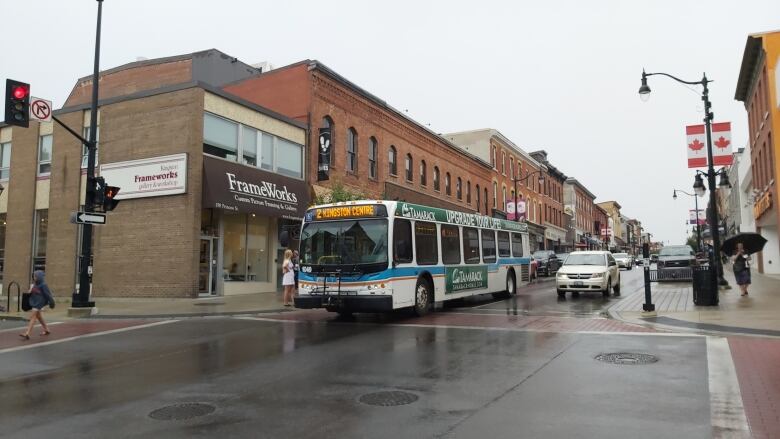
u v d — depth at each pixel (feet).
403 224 46.75
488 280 62.28
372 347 33.14
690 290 72.13
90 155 56.13
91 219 54.90
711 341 33.40
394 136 108.37
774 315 42.22
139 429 18.47
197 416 19.83
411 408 20.25
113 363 30.37
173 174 67.15
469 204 142.51
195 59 107.04
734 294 61.46
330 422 18.83
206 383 24.91
